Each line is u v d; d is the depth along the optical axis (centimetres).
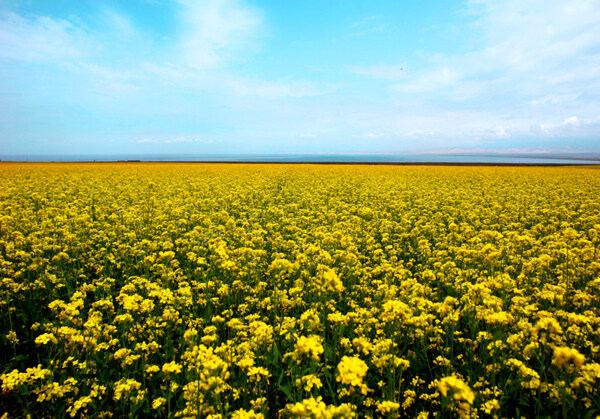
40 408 377
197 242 955
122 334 482
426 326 464
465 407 299
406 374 436
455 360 450
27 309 553
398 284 709
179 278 689
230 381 397
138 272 796
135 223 1144
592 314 486
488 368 390
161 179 2938
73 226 1051
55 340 405
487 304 454
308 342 318
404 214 1413
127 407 383
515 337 394
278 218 1368
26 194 1680
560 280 668
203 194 1953
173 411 381
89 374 414
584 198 1839
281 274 600
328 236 888
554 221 1255
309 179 3095
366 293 637
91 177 2992
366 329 481
